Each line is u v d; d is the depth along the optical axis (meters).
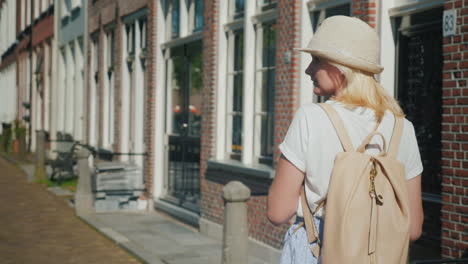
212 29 8.73
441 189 4.97
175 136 10.54
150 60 11.19
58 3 21.11
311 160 2.02
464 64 4.50
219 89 8.68
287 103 6.81
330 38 2.08
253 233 7.62
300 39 6.69
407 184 2.13
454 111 4.58
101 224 9.48
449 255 4.61
